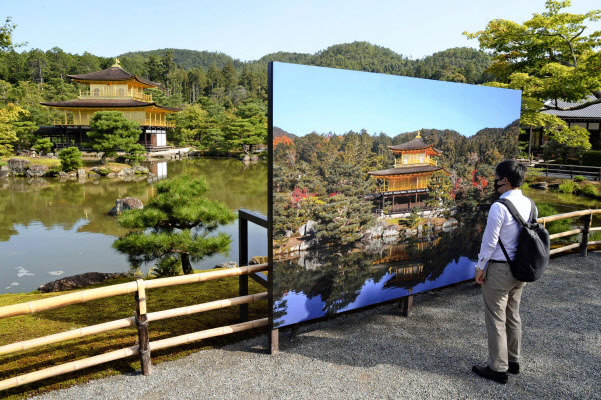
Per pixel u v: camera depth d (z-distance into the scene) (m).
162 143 48.06
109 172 27.91
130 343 2.91
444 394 2.34
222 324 3.21
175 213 5.69
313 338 3.03
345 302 3.01
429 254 3.46
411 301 3.44
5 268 8.93
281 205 2.58
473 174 3.69
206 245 5.43
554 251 5.23
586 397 2.33
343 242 2.91
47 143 33.34
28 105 46.66
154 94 70.25
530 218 2.32
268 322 2.75
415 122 3.18
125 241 5.61
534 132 26.53
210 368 2.60
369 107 2.88
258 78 123.62
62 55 103.81
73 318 3.39
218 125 55.22
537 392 2.38
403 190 3.19
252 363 2.66
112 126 31.03
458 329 3.19
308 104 2.57
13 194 19.73
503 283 2.33
